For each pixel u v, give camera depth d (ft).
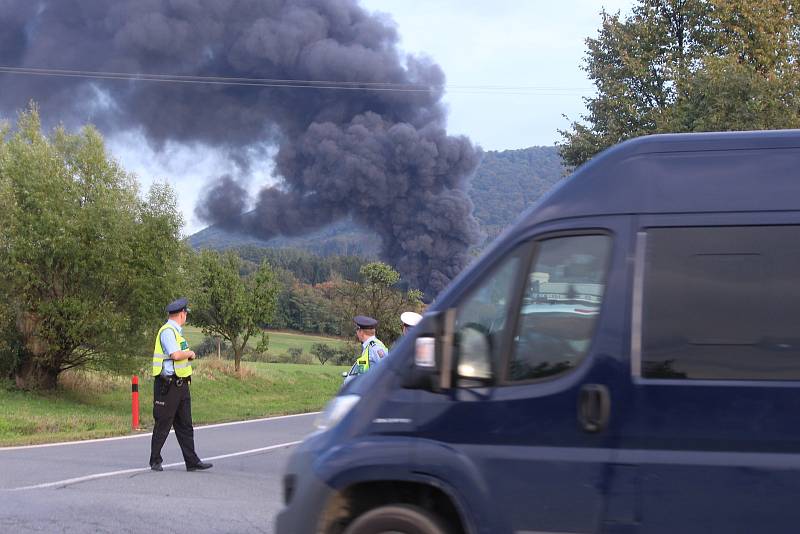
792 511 16.40
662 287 17.47
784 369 16.75
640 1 108.68
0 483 36.73
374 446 18.11
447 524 18.44
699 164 18.03
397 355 18.53
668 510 16.87
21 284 85.61
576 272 17.99
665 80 100.07
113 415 81.61
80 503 31.63
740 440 16.71
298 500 18.53
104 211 87.40
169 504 31.78
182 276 92.89
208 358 137.18
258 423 78.48
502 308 18.22
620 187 18.16
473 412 17.84
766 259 17.20
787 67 86.53
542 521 17.34
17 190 86.99
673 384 17.07
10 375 91.15
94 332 87.04
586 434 17.30
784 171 17.65
